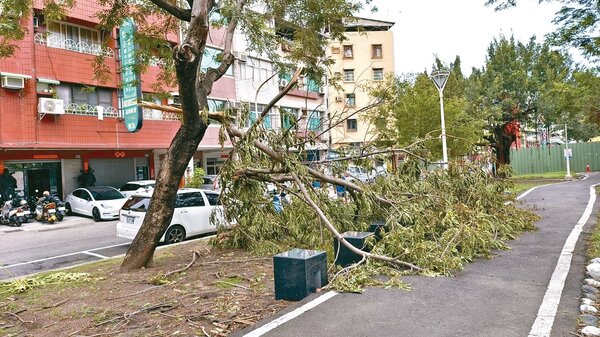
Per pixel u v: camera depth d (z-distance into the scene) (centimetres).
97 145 2034
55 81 1892
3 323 543
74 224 1752
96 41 2114
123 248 1195
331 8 1163
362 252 679
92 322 525
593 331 420
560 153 3791
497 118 2842
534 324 448
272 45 1205
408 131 1925
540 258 725
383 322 467
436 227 837
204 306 559
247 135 810
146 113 2228
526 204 1485
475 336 424
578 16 1091
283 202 959
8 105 1772
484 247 752
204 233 1251
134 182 2130
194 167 2541
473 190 975
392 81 1673
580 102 1817
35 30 1877
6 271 960
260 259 827
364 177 972
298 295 558
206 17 672
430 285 597
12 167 1931
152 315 534
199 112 777
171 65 1152
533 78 3131
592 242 819
